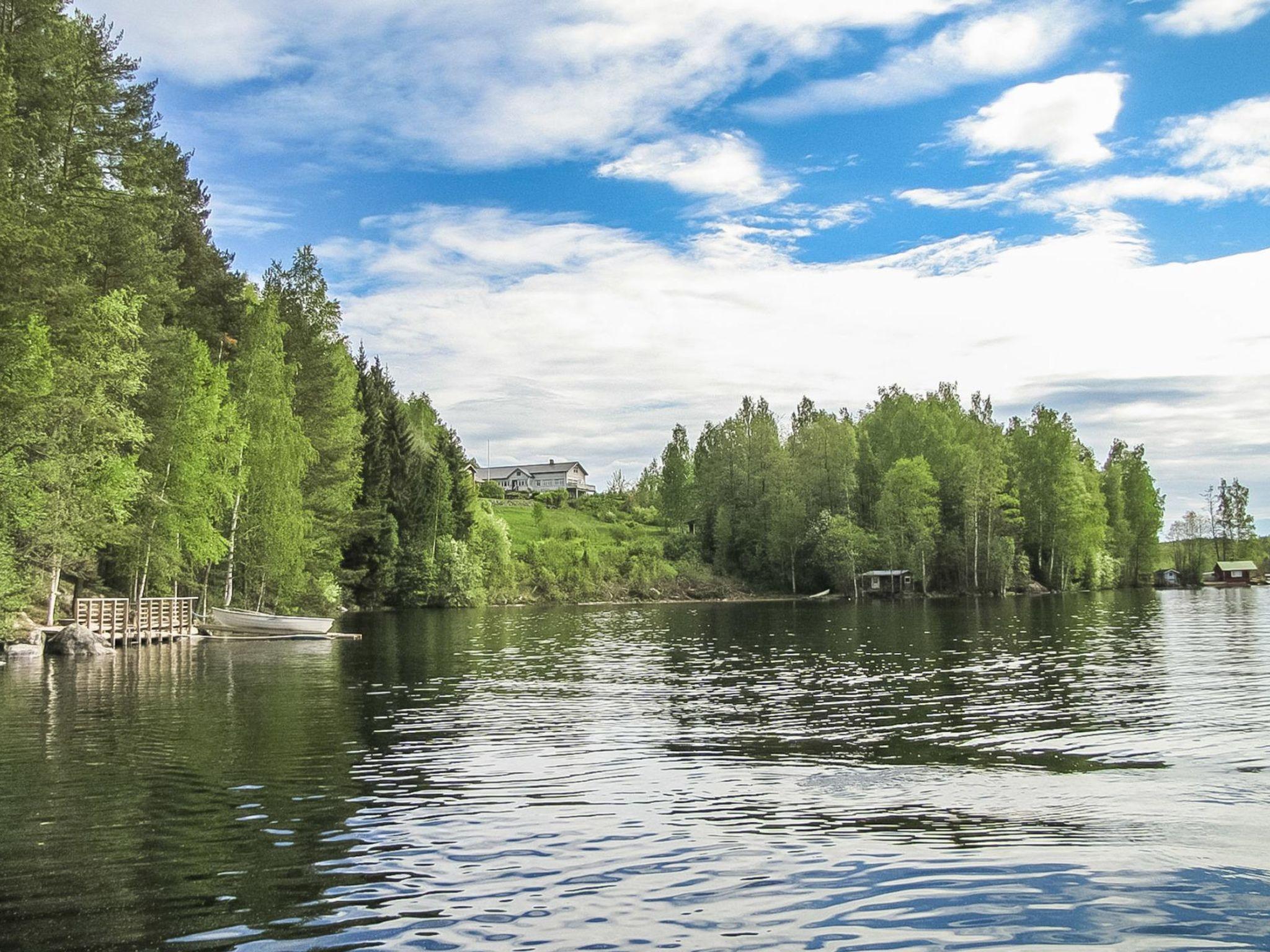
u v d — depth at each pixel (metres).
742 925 8.37
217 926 8.41
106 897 9.15
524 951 7.81
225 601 52.41
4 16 37.59
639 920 8.51
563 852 10.68
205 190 68.25
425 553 84.12
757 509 109.62
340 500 65.75
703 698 24.33
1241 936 8.01
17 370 31.14
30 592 35.78
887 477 100.50
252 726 19.97
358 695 25.22
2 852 10.70
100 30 43.06
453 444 96.25
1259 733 18.11
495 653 38.56
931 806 12.68
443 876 9.80
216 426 46.31
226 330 60.19
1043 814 12.12
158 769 15.43
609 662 34.50
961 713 21.08
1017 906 8.74
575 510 140.12
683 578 103.06
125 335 36.56
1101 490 119.31
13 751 17.11
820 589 106.62
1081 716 20.41
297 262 65.31
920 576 94.94
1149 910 8.61
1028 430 115.81
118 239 41.59
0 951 7.86
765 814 12.31
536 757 16.45
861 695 24.53
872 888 9.32
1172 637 42.91
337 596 66.19
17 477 31.20
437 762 16.02
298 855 10.61
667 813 12.47
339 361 70.94
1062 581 104.62
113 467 36.44
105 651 38.88
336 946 7.95
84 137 41.09
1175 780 14.16
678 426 129.00
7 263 30.98
